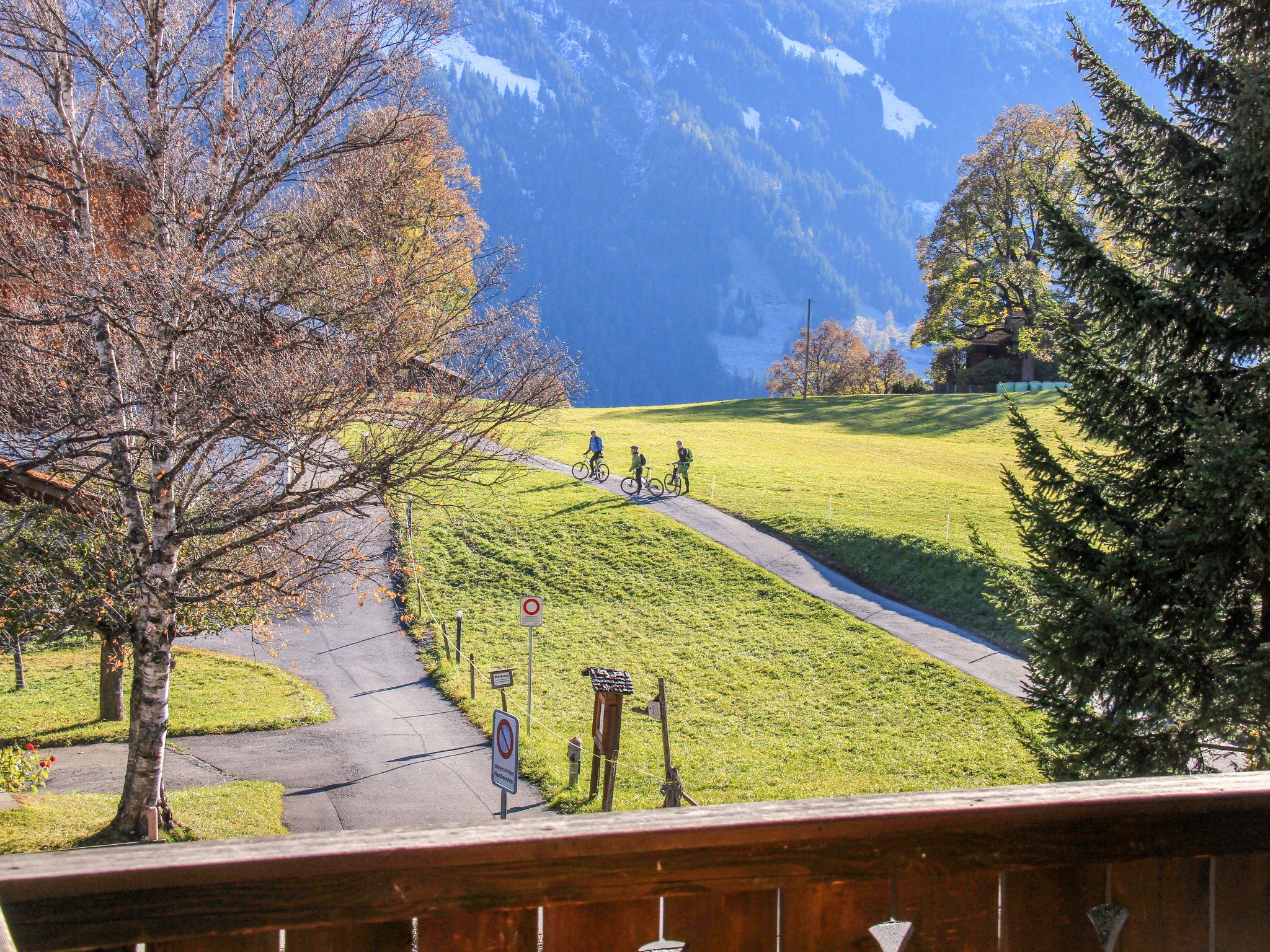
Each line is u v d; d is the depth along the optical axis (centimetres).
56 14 1359
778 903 216
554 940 203
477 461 1542
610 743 1942
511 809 1936
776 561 3712
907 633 2995
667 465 5262
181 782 2061
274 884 183
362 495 1489
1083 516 1341
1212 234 1259
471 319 1562
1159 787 241
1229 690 1215
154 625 1541
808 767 2191
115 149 1512
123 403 1424
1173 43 1310
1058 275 1366
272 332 1475
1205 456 1120
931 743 2295
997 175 7494
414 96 1592
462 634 3192
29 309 1434
